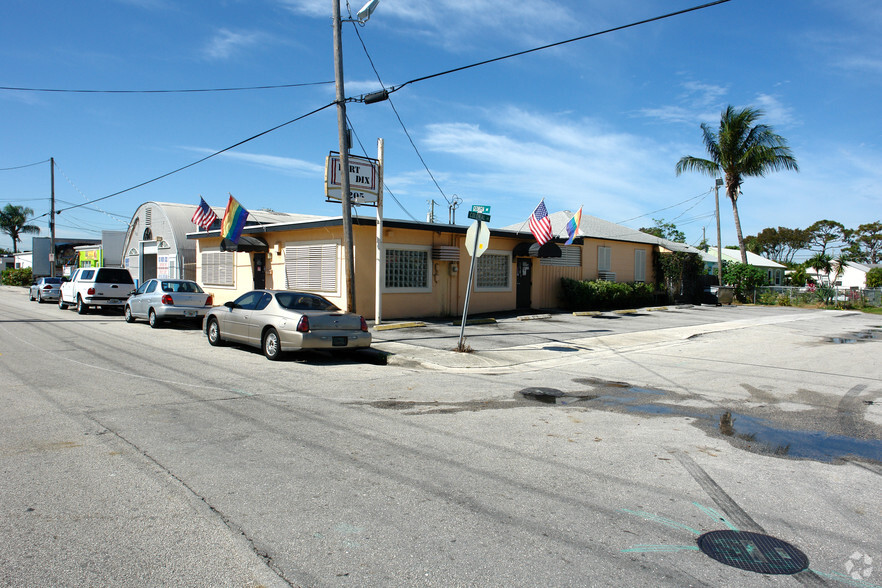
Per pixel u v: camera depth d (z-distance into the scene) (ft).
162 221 99.91
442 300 64.69
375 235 58.39
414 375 34.45
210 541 12.55
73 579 10.91
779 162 116.67
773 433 22.56
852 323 75.10
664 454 19.56
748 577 11.57
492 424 23.02
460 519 13.99
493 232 69.15
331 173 49.75
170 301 56.85
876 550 12.84
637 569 11.78
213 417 23.04
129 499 14.70
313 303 40.91
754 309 96.32
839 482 17.20
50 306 90.27
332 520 13.75
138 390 27.94
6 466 16.90
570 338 51.88
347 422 22.80
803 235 264.93
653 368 38.01
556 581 11.23
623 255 94.68
